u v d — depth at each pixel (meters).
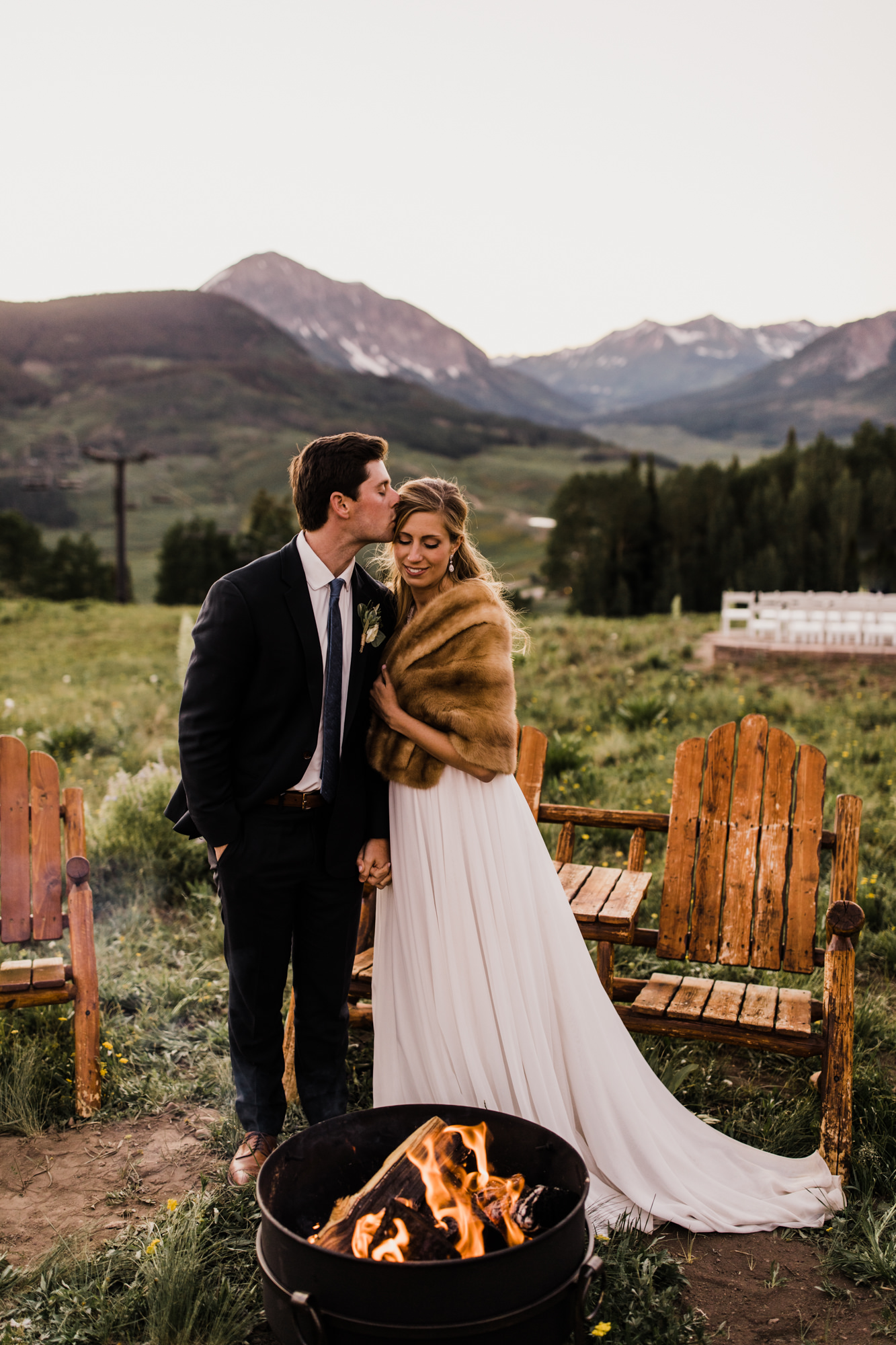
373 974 3.16
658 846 6.28
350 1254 2.09
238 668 2.82
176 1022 4.12
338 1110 3.22
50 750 9.88
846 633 14.95
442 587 3.04
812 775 3.37
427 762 2.94
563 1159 2.35
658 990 3.42
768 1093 3.54
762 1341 2.39
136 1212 2.89
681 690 12.20
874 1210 2.80
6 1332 2.41
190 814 3.00
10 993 3.41
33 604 39.69
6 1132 3.32
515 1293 1.97
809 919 3.34
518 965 2.93
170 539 85.31
